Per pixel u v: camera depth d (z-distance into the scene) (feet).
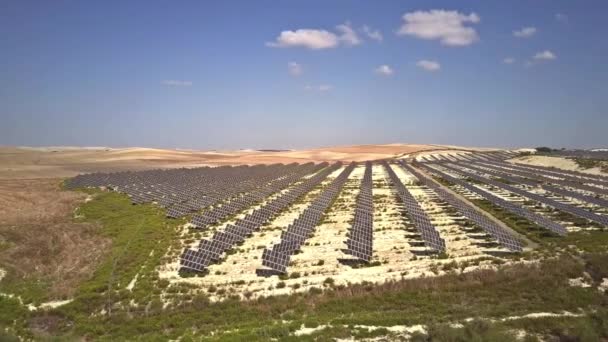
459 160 654.12
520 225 190.80
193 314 107.55
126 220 217.97
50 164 629.51
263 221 208.85
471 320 93.91
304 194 309.22
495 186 327.26
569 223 195.42
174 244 170.71
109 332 101.30
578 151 645.10
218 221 217.77
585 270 122.83
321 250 159.74
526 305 105.09
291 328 93.66
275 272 136.56
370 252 147.64
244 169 529.86
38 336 98.89
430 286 118.52
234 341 87.15
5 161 631.56
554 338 86.99
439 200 266.16
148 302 115.85
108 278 131.75
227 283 128.26
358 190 324.80
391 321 95.55
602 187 314.35
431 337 84.38
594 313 97.09
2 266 142.72
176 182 377.50
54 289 123.95
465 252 152.56
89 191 335.88
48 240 176.04
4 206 266.98
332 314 104.32
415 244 164.76
